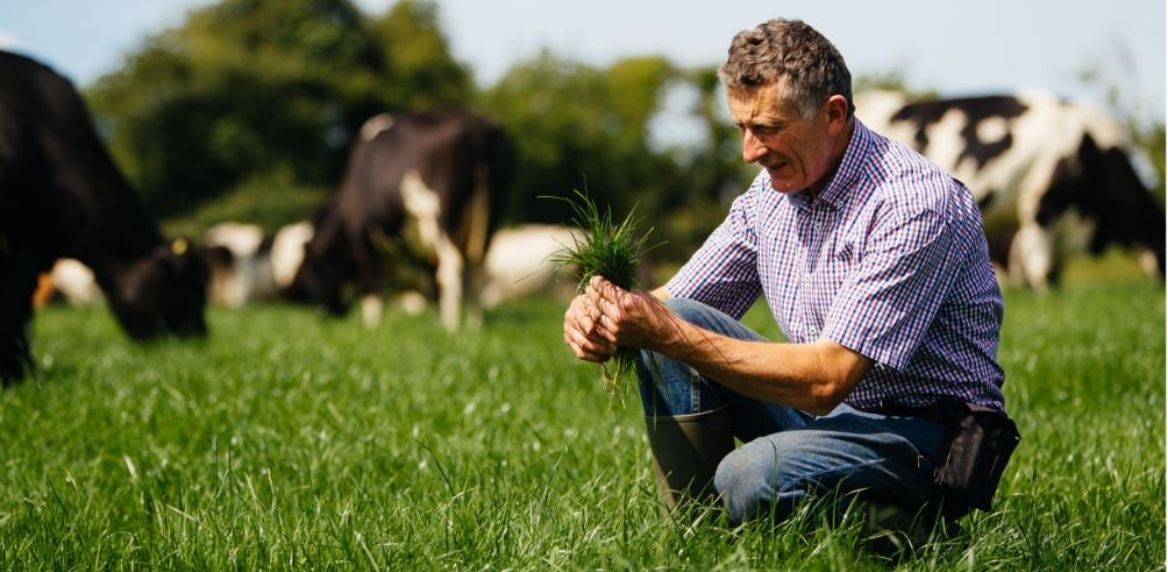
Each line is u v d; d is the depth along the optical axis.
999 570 2.77
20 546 3.10
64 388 5.55
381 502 3.41
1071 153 12.54
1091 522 3.22
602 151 43.16
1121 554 3.00
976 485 2.86
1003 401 3.06
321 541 2.97
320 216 12.91
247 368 6.08
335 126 43.72
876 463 2.88
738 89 2.77
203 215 35.53
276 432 4.45
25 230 7.31
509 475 3.67
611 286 2.85
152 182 40.84
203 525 3.13
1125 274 23.02
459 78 47.03
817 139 2.79
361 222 12.18
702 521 2.95
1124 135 12.87
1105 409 4.84
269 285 20.97
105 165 7.71
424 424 4.53
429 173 11.62
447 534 2.94
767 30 2.78
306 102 41.75
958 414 2.92
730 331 3.04
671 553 2.71
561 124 42.81
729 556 2.62
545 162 41.69
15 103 7.17
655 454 3.11
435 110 12.19
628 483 3.45
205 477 3.90
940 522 2.97
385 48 45.59
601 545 2.80
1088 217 12.68
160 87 40.84
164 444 4.52
